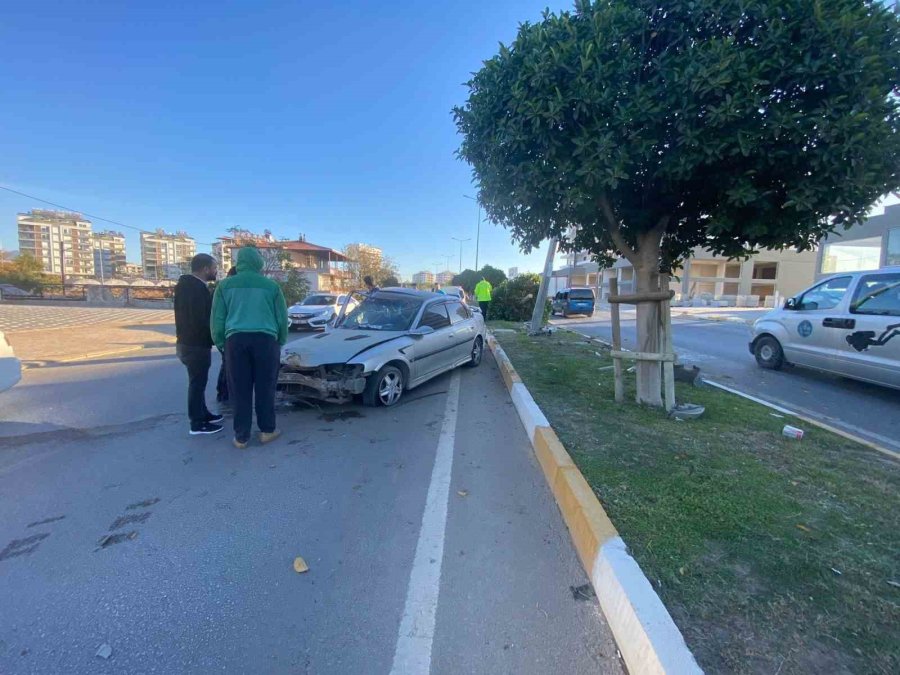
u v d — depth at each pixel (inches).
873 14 130.6
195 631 85.2
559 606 92.0
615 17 152.0
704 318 877.8
